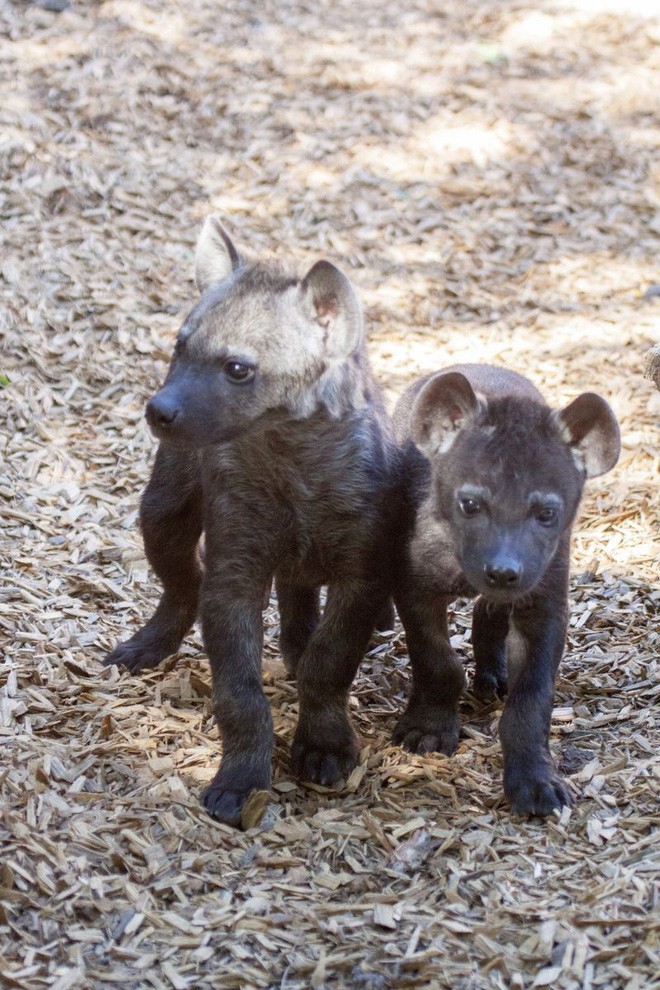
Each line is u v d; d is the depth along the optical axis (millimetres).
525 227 18047
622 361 15141
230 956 6957
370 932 7121
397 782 8602
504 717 8469
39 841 7617
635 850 7770
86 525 11953
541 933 7070
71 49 19875
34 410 13523
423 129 19875
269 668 10180
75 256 15992
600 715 9391
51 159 17500
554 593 8477
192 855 7719
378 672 10281
